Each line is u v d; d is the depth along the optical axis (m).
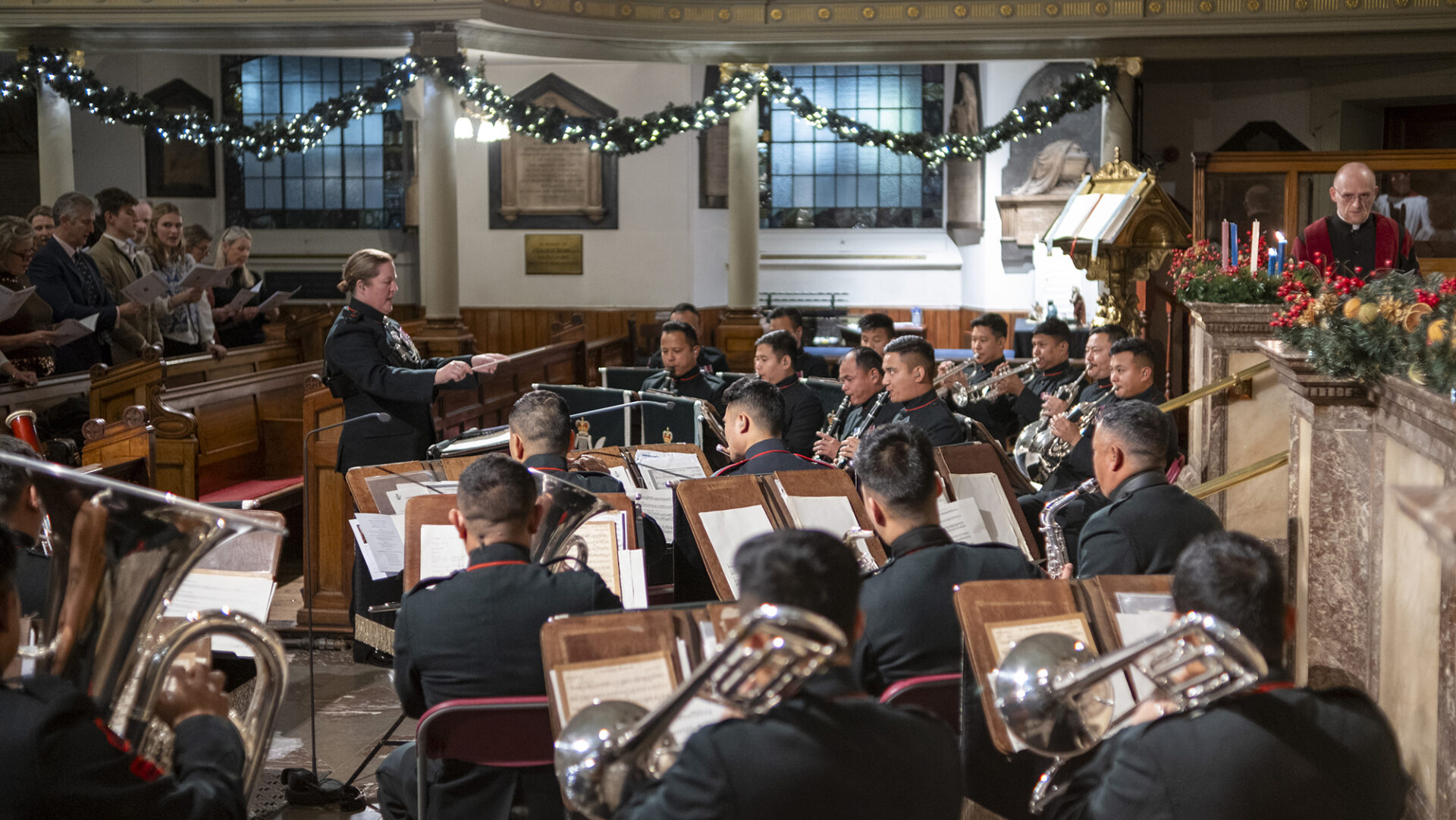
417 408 5.57
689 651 2.42
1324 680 3.96
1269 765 1.88
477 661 2.83
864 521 3.76
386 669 5.57
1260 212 8.85
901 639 2.76
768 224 16.62
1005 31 11.05
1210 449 6.42
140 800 1.89
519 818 2.82
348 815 4.05
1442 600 3.18
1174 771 1.91
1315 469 3.91
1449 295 3.51
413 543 3.55
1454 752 3.11
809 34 11.20
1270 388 6.30
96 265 7.86
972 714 2.44
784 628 1.63
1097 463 3.60
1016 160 14.75
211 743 2.07
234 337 9.58
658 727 1.80
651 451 4.59
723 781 1.76
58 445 6.36
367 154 16.19
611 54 11.55
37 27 10.52
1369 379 3.70
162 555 1.99
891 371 5.55
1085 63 14.23
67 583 1.98
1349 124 12.68
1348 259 6.20
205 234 9.58
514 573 2.89
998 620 2.43
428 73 10.52
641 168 15.18
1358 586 3.91
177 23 10.39
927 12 11.09
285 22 10.34
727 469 4.34
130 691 2.02
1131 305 8.80
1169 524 3.38
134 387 6.29
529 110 10.91
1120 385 5.70
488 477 2.92
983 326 7.42
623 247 15.33
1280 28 10.81
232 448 7.57
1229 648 1.84
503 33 10.81
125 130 15.50
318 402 5.92
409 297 16.48
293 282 16.30
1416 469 3.43
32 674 1.97
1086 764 2.34
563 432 3.91
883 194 16.44
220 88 16.02
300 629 5.94
